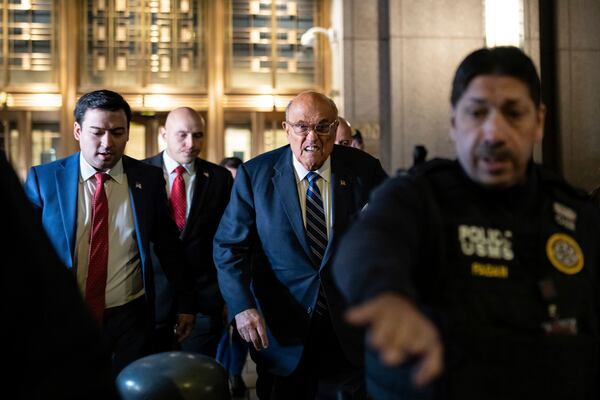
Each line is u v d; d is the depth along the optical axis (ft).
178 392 8.17
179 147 16.16
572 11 38.63
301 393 11.99
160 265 13.66
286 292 11.85
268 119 40.40
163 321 14.39
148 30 39.88
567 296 5.11
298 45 40.60
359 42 37.50
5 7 39.04
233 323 12.96
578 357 4.93
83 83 39.42
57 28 39.19
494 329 4.92
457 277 5.08
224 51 40.11
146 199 12.16
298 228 11.88
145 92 39.47
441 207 5.21
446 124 37.37
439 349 3.61
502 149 5.08
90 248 11.65
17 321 4.25
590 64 38.78
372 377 5.29
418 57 37.32
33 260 4.37
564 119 38.55
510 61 5.21
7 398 4.22
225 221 12.55
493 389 4.82
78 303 4.48
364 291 4.06
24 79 39.06
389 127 37.35
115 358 11.74
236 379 18.99
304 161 11.96
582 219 5.48
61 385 4.21
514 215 5.31
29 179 11.78
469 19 37.60
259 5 40.47
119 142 11.67
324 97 12.12
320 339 11.81
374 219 4.76
